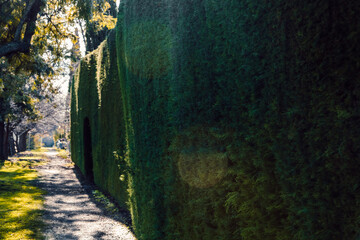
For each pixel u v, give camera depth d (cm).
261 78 203
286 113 181
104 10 975
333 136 155
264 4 199
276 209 196
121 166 657
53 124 3497
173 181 326
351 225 148
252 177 212
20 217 603
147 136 394
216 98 252
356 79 146
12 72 1265
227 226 241
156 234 370
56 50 1173
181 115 306
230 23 233
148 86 387
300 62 172
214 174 254
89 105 1107
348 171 150
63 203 782
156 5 362
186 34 294
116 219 620
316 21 162
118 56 538
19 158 2416
